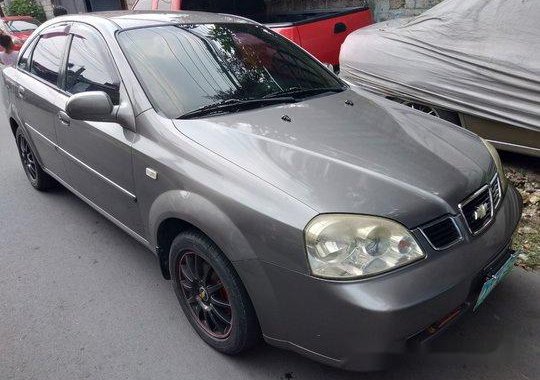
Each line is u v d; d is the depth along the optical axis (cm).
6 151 614
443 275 192
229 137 238
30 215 420
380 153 229
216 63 299
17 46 1225
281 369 242
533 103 384
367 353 187
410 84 461
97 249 360
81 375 245
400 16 741
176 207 235
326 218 189
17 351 263
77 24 348
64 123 337
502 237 228
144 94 268
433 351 244
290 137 238
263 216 199
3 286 322
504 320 266
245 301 222
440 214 203
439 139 260
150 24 313
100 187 321
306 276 189
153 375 243
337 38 625
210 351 257
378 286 183
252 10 725
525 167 441
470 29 417
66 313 292
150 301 299
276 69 321
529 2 388
